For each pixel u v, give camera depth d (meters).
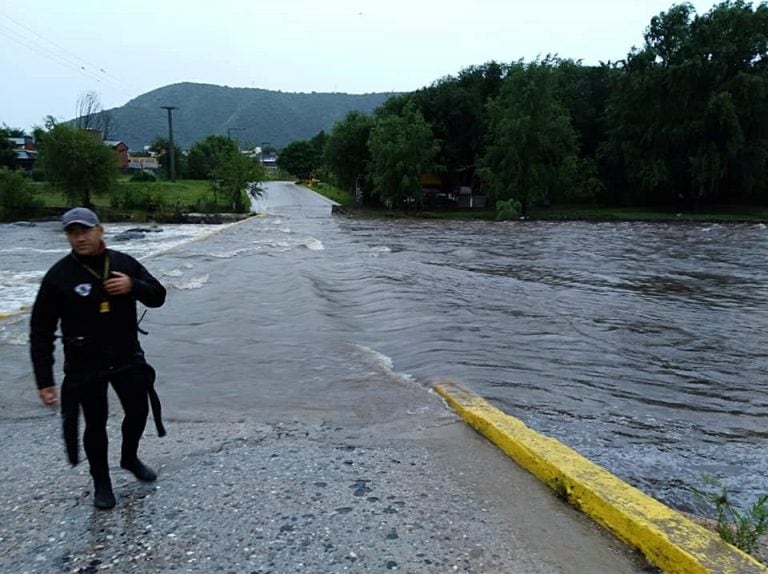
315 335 9.70
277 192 86.81
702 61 53.16
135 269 3.77
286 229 36.12
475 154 62.31
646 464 4.95
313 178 124.00
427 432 5.35
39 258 23.25
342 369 7.72
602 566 3.20
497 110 53.41
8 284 16.58
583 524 3.65
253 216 48.28
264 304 12.24
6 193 45.09
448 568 3.18
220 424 5.64
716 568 2.95
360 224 42.44
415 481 4.27
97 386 3.66
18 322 10.23
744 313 12.22
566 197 56.72
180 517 3.76
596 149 62.47
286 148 148.88
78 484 4.26
